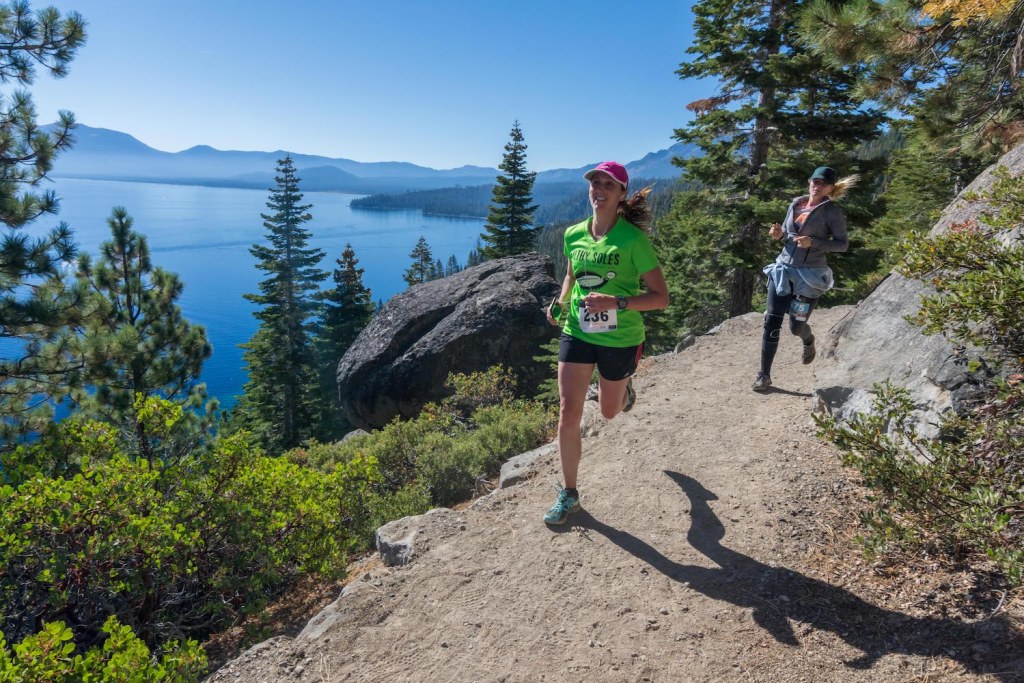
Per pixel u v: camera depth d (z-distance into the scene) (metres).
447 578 3.48
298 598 6.02
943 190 20.05
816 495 3.74
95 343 12.73
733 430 4.84
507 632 3.01
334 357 38.72
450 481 7.25
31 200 11.90
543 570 3.41
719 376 6.25
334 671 2.89
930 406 3.92
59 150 12.74
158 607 5.80
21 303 11.82
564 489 3.85
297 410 36.56
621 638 2.86
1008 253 3.05
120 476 5.64
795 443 4.44
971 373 3.69
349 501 7.11
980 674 2.28
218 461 6.83
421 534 3.95
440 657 2.91
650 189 3.28
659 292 3.29
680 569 3.26
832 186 4.86
